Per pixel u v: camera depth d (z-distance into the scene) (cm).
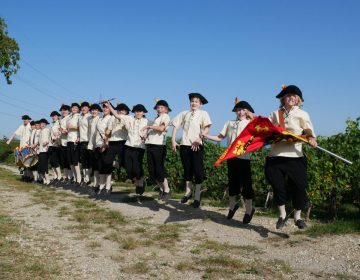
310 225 758
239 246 621
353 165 800
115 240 652
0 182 1452
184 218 817
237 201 982
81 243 634
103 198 1073
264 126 643
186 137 864
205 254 583
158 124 937
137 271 507
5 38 2566
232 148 671
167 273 504
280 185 652
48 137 1388
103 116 1116
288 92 646
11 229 702
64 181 1397
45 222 777
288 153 644
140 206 952
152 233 698
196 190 893
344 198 876
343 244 623
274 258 566
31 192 1193
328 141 852
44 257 555
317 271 516
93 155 1152
